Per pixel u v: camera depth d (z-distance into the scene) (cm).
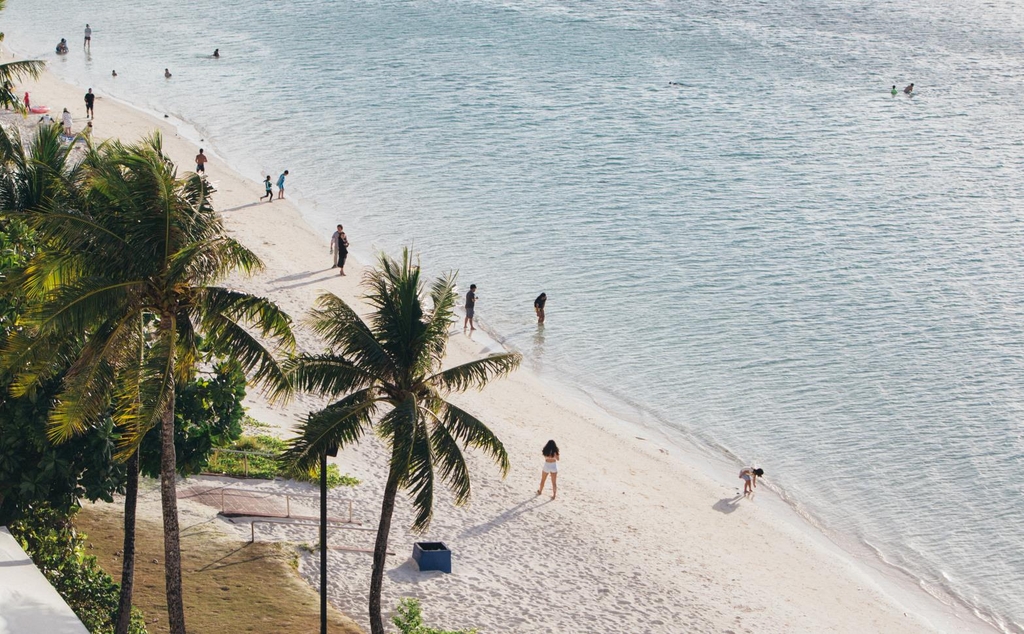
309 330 6444
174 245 2817
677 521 5147
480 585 4153
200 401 3725
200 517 4284
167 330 2873
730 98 14025
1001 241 9094
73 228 2723
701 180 10756
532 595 4153
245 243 8200
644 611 4169
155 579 3747
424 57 15938
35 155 3591
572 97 13912
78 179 3375
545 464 5081
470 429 3219
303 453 3084
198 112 12556
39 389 3181
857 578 4919
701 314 7681
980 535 5341
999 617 4766
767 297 7981
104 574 3531
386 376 3191
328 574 4019
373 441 5362
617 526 4912
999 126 12731
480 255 8638
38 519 3416
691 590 4425
